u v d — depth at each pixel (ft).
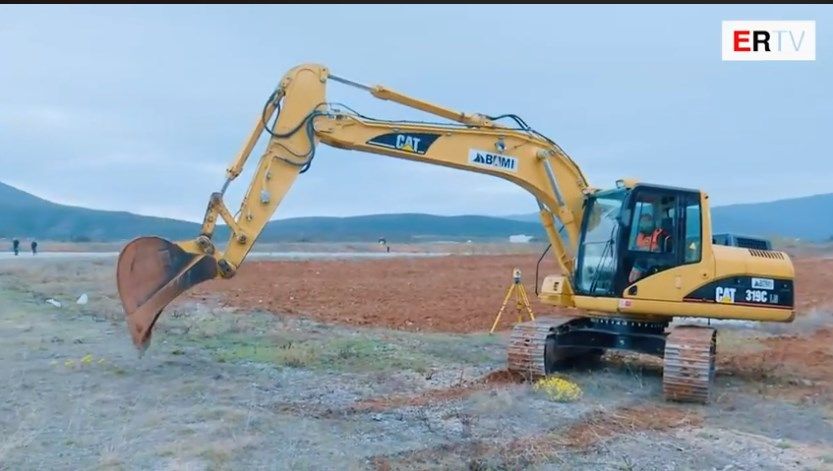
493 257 145.79
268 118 34.04
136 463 21.03
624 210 33.94
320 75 34.40
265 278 91.71
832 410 30.22
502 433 25.39
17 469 20.51
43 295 64.49
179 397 28.89
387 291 78.43
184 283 32.17
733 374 38.50
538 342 33.76
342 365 36.86
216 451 21.98
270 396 29.91
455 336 49.19
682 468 22.44
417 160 35.50
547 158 36.27
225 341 42.75
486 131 36.01
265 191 33.58
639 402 30.94
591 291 34.91
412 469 21.35
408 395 31.04
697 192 34.09
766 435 26.55
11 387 29.40
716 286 33.47
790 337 52.65
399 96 35.37
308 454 22.43
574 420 27.43
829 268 111.86
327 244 246.27
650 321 36.04
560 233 37.52
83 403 27.37
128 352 37.68
